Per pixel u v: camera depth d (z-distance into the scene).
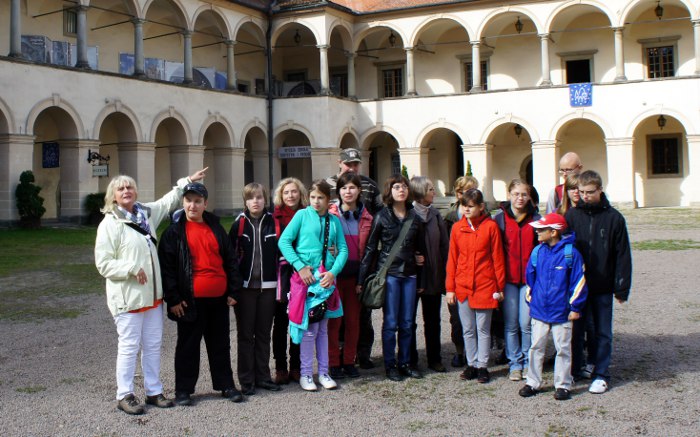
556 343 7.28
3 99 25.44
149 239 7.21
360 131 40.12
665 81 34.09
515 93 36.88
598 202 7.57
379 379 8.17
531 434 6.27
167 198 7.71
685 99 33.78
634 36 37.53
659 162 37.94
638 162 38.31
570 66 39.38
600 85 35.31
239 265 7.73
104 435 6.45
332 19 37.84
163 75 34.16
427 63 42.12
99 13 33.34
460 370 8.51
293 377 8.19
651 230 24.61
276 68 43.84
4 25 28.89
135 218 7.21
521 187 7.92
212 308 7.50
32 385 8.01
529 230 7.93
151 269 7.16
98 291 14.12
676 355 8.71
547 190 36.28
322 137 37.47
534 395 7.41
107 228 7.05
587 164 39.50
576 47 38.97
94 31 33.16
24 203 26.05
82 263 17.95
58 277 15.80
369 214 8.45
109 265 6.97
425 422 6.65
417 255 8.31
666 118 37.53
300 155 37.94
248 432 6.48
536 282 7.39
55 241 22.62
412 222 8.12
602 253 7.48
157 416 6.96
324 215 7.86
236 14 36.25
